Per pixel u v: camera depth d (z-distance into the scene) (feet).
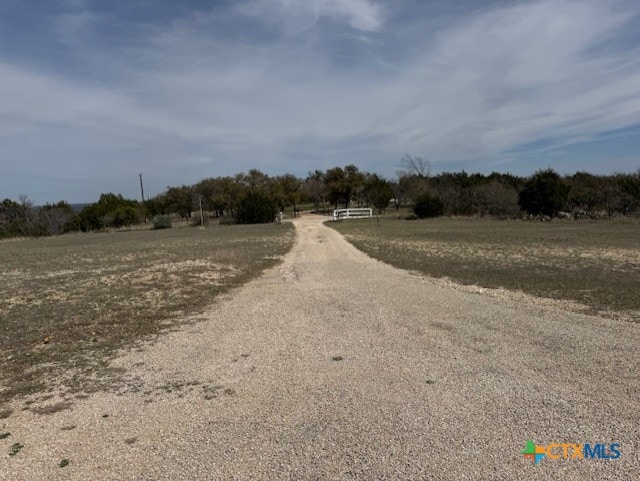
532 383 15.93
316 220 163.73
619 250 56.59
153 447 12.43
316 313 27.94
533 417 13.43
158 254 65.36
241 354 20.43
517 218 139.33
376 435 12.63
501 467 10.93
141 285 38.06
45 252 78.48
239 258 57.31
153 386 16.97
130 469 11.37
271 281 41.19
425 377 16.84
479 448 11.80
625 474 10.57
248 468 11.23
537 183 137.08
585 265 44.60
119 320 27.12
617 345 19.76
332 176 228.02
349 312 27.84
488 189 153.79
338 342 21.66
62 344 22.65
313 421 13.62
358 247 68.90
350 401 14.96
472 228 102.32
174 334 24.13
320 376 17.31
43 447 12.59
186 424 13.74
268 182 227.81
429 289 34.37
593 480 10.35
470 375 16.88
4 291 37.32
